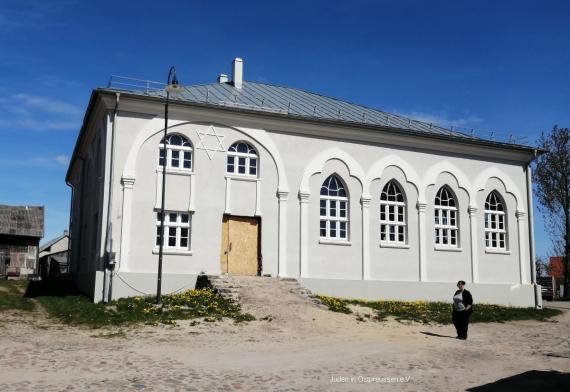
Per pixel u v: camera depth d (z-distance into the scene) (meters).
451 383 12.18
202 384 11.03
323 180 28.22
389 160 29.86
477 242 31.50
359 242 28.53
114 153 24.14
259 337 16.98
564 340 19.80
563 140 50.47
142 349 14.49
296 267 26.95
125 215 24.03
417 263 29.75
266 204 26.73
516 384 12.36
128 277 23.59
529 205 33.34
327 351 15.14
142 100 24.59
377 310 23.97
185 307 20.59
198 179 25.55
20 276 44.78
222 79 35.03
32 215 50.66
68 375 11.34
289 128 27.75
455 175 31.45
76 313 19.77
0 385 10.37
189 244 25.09
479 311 26.56
